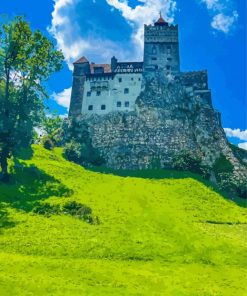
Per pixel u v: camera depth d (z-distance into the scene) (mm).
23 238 53375
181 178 101812
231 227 72688
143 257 52531
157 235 61156
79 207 66812
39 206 65938
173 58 135375
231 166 111875
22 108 82625
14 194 70375
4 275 41438
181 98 129500
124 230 61281
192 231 65125
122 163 114625
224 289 44000
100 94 131625
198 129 122750
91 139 123188
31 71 82312
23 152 97875
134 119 125125
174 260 52781
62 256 49906
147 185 93125
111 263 49375
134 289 41500
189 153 112750
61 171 92562
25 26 79188
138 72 132625
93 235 57688
